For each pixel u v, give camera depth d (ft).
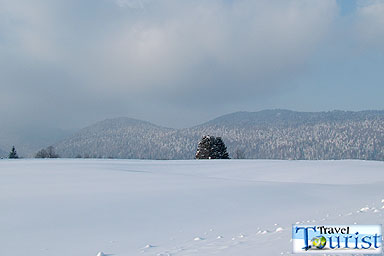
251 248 22.94
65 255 27.68
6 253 28.27
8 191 63.62
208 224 38.17
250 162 175.11
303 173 117.50
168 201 52.03
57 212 44.27
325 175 109.60
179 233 34.32
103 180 85.20
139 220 40.16
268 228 33.73
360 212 35.22
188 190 64.18
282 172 124.88
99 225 37.91
